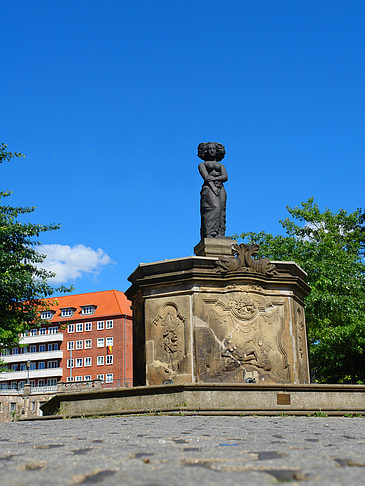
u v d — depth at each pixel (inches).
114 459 190.1
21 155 1050.1
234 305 601.6
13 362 3919.8
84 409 553.9
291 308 628.7
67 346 3880.4
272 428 358.6
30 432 346.3
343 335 1151.0
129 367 3796.8
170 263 609.9
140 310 631.2
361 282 1230.9
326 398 536.4
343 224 1396.4
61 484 137.9
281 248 1278.3
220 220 679.1
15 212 1029.8
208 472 158.6
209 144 717.3
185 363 582.6
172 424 392.8
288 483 139.0
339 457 194.1
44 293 1025.5
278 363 602.5
